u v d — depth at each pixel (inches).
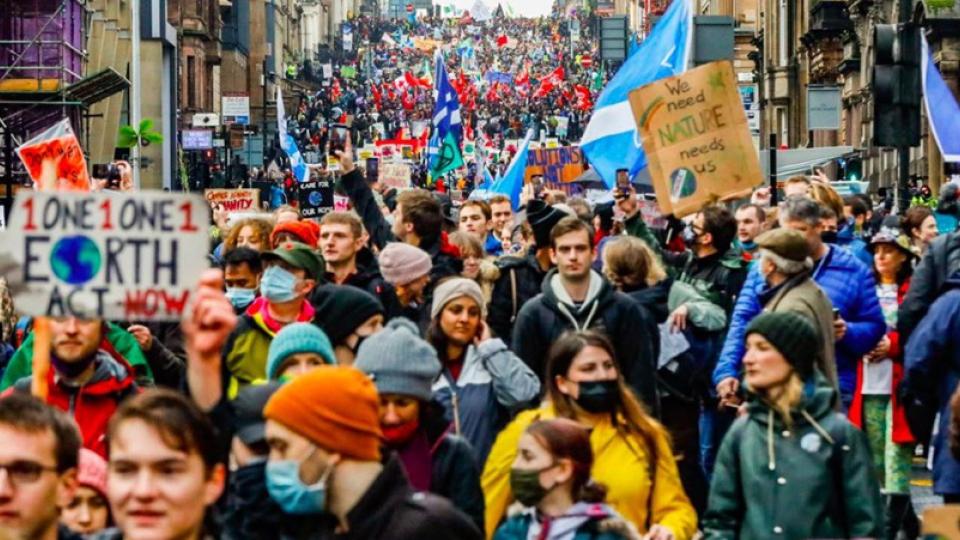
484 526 418.9
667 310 657.6
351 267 644.1
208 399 330.0
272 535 335.0
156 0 3053.6
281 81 7012.8
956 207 1008.2
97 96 2182.6
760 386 440.5
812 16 3245.6
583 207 859.4
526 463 384.8
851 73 2878.9
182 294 330.0
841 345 616.1
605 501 406.0
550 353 450.3
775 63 3774.6
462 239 678.5
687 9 958.4
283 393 315.9
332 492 316.5
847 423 439.5
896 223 932.0
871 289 621.6
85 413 463.5
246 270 633.6
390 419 405.1
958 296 578.2
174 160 3240.7
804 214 617.3
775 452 438.0
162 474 303.6
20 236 327.9
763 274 576.7
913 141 916.0
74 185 629.6
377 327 518.3
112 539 331.0
